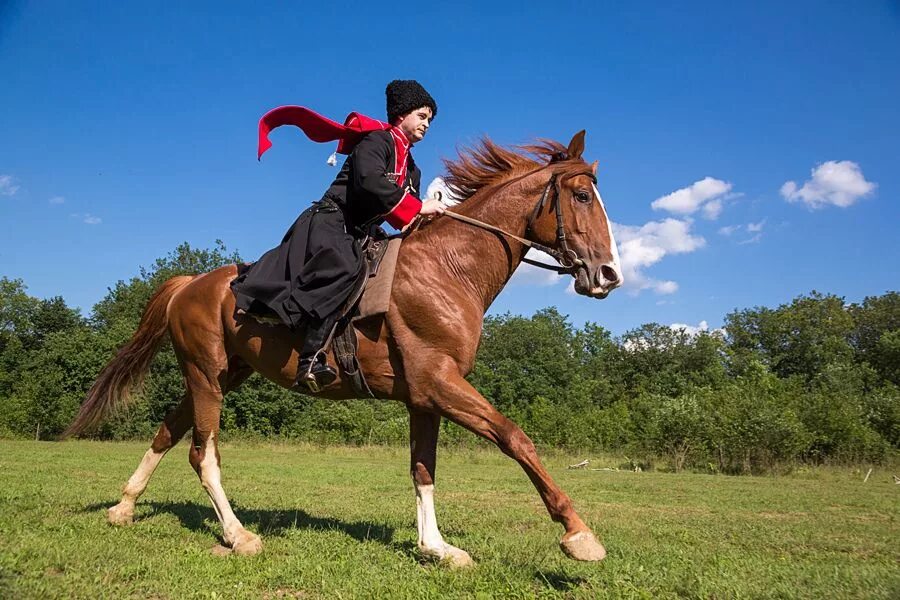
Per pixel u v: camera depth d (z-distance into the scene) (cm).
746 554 545
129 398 595
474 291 453
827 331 6725
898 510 955
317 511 733
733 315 7406
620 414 2883
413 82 499
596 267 440
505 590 373
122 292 5159
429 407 427
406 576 405
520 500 946
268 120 466
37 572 393
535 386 5259
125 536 514
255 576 406
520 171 495
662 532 656
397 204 441
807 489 1327
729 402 2184
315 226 454
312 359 432
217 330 506
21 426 3045
